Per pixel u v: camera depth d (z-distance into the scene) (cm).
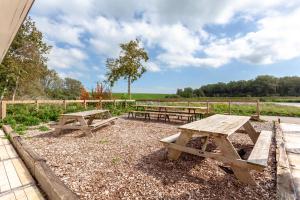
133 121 806
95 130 602
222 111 1117
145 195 221
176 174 277
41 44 1608
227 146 260
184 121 798
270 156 350
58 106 948
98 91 1404
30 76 1570
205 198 215
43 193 227
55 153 366
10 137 449
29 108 827
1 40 234
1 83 1477
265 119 885
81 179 258
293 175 266
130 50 1955
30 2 137
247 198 215
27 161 303
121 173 279
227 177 269
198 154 287
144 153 369
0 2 138
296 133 538
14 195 222
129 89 1980
